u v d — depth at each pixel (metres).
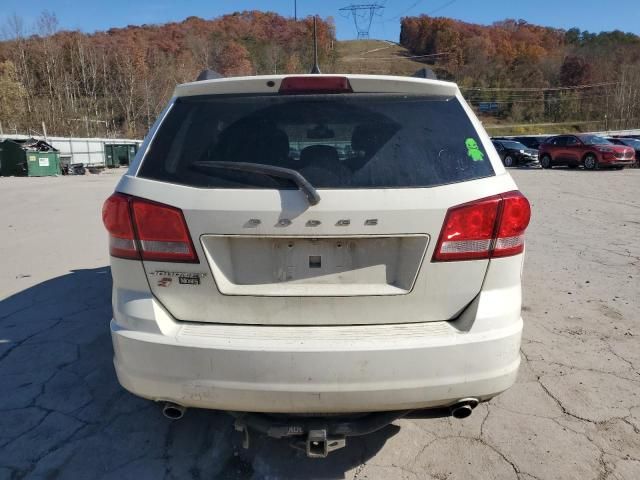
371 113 2.15
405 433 2.66
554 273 5.48
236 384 1.90
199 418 2.80
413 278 1.99
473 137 2.15
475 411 2.85
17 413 2.85
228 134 2.12
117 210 2.03
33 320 4.18
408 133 2.10
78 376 3.26
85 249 6.85
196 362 1.91
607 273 5.48
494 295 2.04
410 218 1.93
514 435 2.63
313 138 2.09
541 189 14.37
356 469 2.39
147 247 2.00
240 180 1.98
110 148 34.16
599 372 3.27
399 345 1.89
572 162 23.23
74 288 5.03
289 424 2.06
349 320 2.01
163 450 2.54
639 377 3.21
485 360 1.96
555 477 2.32
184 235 1.96
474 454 2.49
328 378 1.88
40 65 62.12
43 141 26.42
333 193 1.93
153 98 68.94
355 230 1.92
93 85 67.94
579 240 7.21
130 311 2.02
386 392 1.90
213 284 1.99
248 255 2.01
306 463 2.43
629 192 13.47
